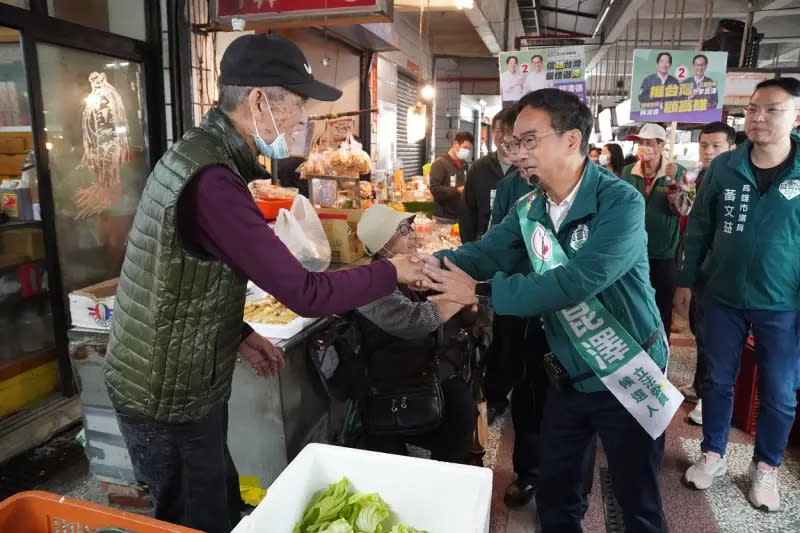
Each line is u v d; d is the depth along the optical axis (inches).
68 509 42.9
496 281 63.6
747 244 98.2
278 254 51.9
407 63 360.2
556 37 298.0
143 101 157.1
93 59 141.5
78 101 138.5
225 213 50.8
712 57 171.8
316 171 158.9
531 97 63.8
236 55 54.7
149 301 53.8
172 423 57.4
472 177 149.5
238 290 56.7
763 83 94.3
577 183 66.0
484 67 510.0
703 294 108.6
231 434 90.4
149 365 55.2
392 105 333.7
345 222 118.7
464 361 95.4
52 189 131.7
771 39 498.3
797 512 101.4
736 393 133.5
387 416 85.7
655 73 175.3
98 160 145.4
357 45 276.4
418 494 47.8
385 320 82.8
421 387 87.4
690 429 131.0
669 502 103.9
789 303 97.5
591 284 59.2
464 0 217.8
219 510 62.5
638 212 62.4
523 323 106.3
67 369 134.5
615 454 71.2
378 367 86.8
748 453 120.3
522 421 99.3
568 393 72.7
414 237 96.5
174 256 52.2
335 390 85.9
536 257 68.5
